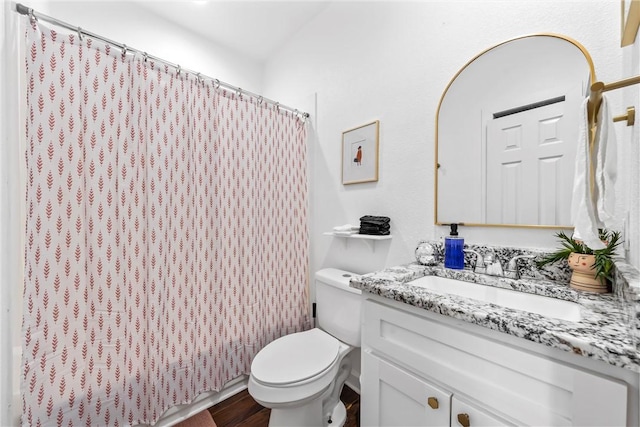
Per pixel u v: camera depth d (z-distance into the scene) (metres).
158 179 1.29
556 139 0.94
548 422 0.56
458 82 1.18
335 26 1.77
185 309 1.38
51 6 1.49
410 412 0.81
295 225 1.91
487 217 1.10
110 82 1.16
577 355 0.53
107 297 1.15
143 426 1.26
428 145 1.29
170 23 1.97
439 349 0.74
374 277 1.00
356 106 1.63
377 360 0.90
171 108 1.34
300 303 1.93
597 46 0.86
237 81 2.35
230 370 1.56
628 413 0.48
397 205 1.42
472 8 1.14
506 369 0.62
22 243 0.98
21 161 0.97
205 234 1.46
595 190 0.60
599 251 0.76
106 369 1.14
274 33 2.11
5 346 0.89
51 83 1.01
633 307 0.48
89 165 1.11
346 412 1.43
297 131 1.93
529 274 0.95
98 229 1.13
